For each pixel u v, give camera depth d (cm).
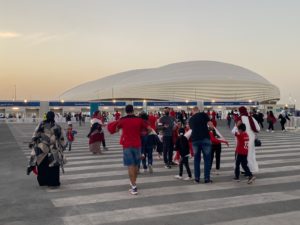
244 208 577
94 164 1081
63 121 5628
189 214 545
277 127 3331
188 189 721
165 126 1013
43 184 739
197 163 792
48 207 589
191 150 860
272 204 602
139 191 704
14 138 2219
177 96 10862
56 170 742
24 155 1326
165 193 687
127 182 796
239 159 798
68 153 1389
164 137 1020
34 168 748
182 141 829
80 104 7044
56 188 733
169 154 1016
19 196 666
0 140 2050
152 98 10812
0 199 644
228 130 3036
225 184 771
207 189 721
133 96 10831
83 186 754
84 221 512
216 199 638
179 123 1034
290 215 537
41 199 642
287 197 651
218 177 855
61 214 549
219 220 514
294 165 1045
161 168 1003
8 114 6575
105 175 886
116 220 516
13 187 746
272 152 1386
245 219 517
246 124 835
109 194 679
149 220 515
